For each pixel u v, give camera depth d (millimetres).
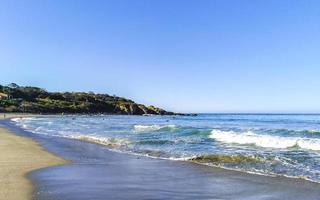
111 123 65750
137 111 191250
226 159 16750
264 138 24922
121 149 22094
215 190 10602
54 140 28641
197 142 25406
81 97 190875
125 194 9977
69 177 12539
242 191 10484
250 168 14406
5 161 16234
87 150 21641
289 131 33094
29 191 10031
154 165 15648
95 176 12852
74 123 64812
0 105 146125
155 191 10422
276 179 12227
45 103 167000
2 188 10320
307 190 10570
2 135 32531
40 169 14188
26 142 26172
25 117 106312
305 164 15055
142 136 31391
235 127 47594
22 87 188250
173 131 37281
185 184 11453
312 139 23594
